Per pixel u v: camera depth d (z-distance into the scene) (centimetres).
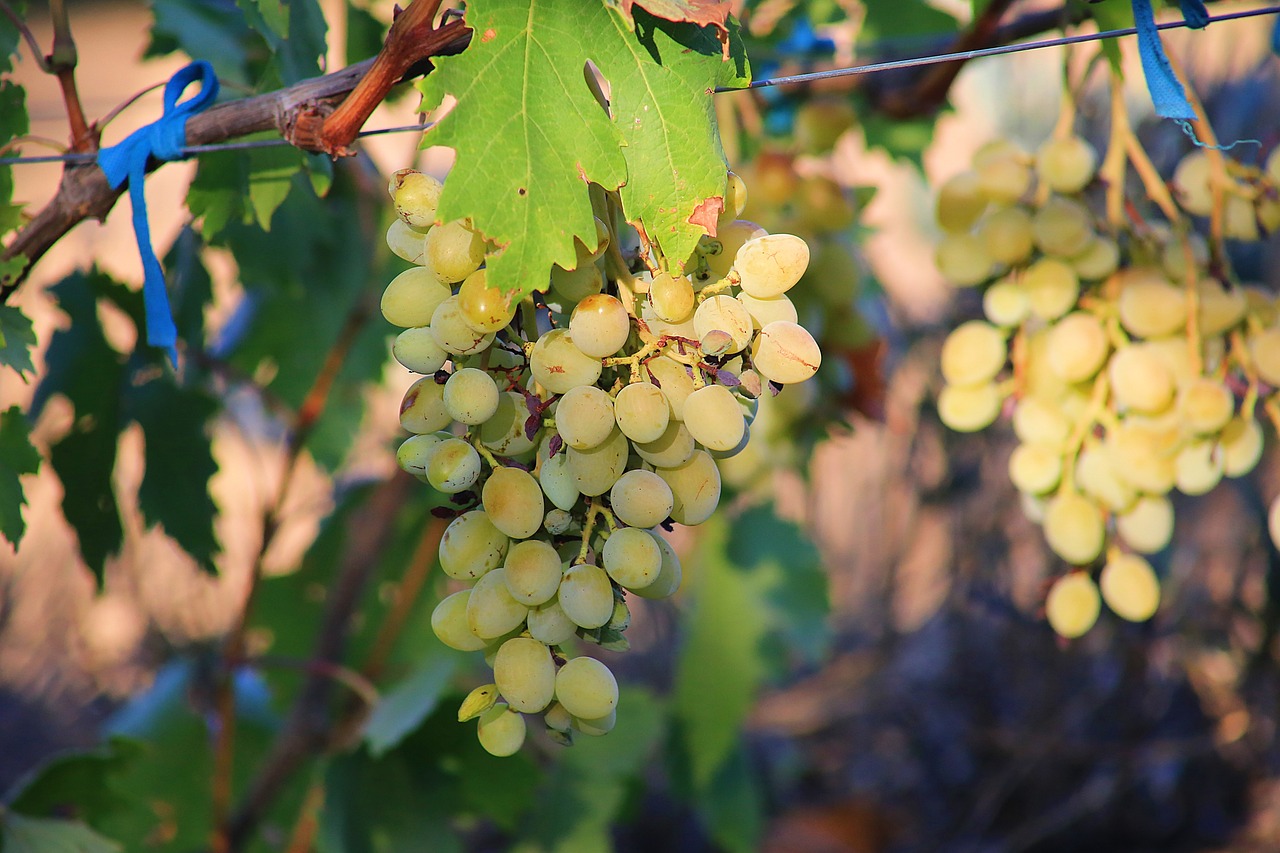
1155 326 114
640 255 99
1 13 111
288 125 102
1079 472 118
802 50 162
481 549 96
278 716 177
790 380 96
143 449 138
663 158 96
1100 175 118
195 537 141
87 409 132
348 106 100
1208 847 228
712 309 95
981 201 121
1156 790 232
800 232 143
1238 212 117
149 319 105
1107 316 116
